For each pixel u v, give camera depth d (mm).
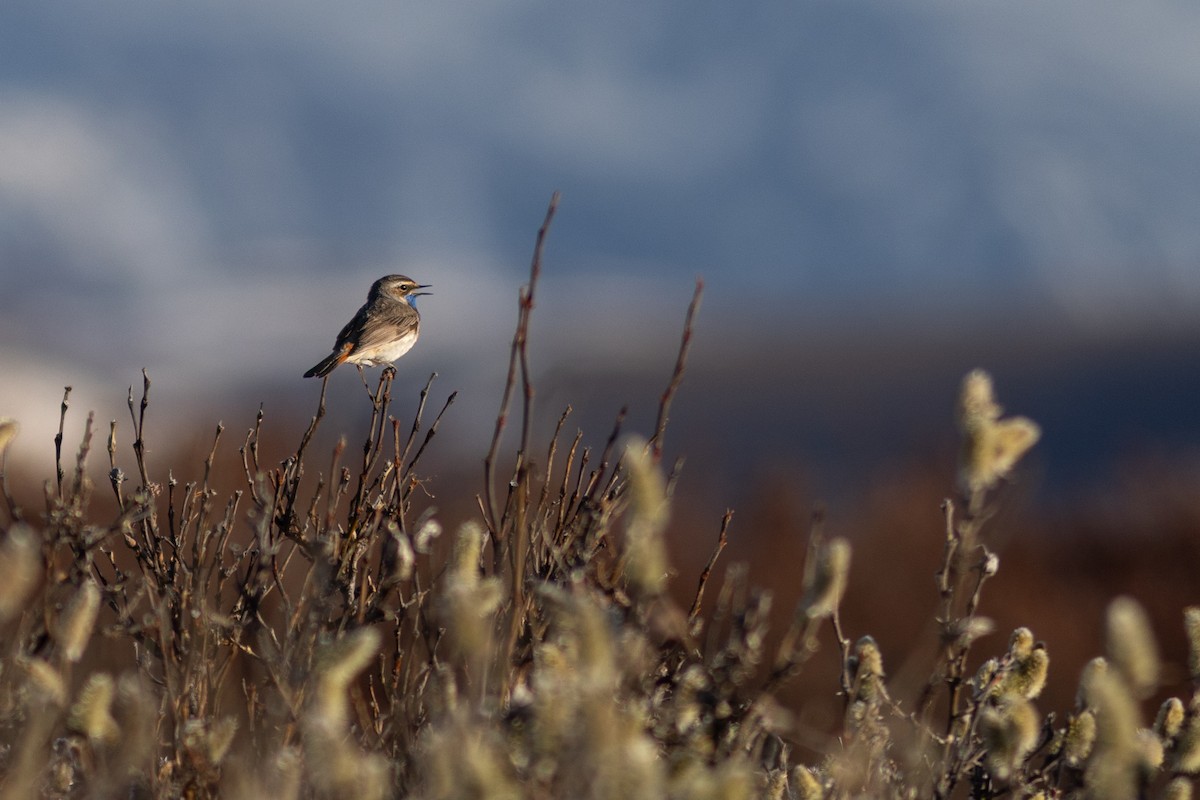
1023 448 6223
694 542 25734
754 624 6355
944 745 7141
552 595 5387
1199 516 24812
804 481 28016
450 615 5734
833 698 15805
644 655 6422
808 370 116750
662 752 6383
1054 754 7047
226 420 27469
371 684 7934
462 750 4996
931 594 22250
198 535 8266
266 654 7402
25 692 6527
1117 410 71938
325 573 7531
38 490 21766
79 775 6910
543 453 19281
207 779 6586
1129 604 5922
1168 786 6332
